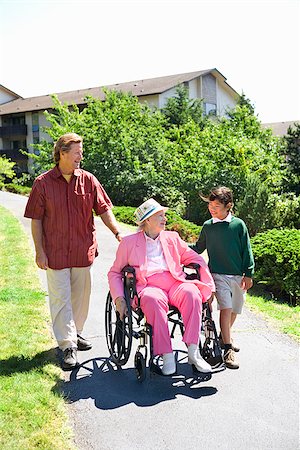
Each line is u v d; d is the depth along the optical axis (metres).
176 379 4.46
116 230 4.89
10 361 4.65
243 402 4.04
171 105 30.45
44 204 4.66
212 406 3.97
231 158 18.03
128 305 4.34
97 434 3.56
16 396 3.96
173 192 18.98
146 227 4.62
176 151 21.22
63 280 4.71
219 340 4.89
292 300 7.57
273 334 5.66
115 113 23.58
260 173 18.17
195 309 4.26
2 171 34.56
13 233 11.95
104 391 4.22
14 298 6.55
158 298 4.25
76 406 3.96
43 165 26.92
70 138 4.58
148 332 4.21
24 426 3.55
